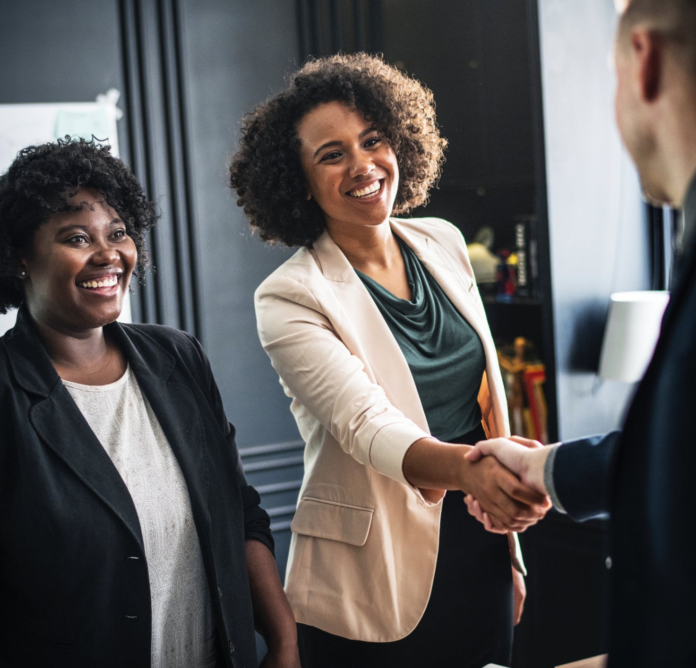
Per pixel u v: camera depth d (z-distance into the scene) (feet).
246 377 11.54
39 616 4.03
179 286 11.18
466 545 5.62
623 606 2.56
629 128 2.81
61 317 4.32
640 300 8.64
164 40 10.88
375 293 5.50
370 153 5.33
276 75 11.53
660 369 2.51
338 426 4.98
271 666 4.82
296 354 5.15
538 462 4.22
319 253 5.60
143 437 4.47
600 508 3.97
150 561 4.29
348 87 5.22
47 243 4.22
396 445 4.74
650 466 2.46
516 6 10.40
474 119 11.13
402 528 5.34
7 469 4.05
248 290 11.52
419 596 5.36
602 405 9.42
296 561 5.54
